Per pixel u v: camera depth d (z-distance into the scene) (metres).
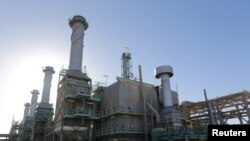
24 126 61.81
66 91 38.09
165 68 44.06
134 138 38.88
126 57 54.56
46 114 50.91
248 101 42.56
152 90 47.09
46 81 56.44
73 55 42.78
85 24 46.75
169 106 41.19
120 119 38.53
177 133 32.72
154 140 36.09
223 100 46.19
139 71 46.28
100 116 43.47
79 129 37.53
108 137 40.41
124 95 41.19
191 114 53.56
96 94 46.47
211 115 39.78
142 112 42.31
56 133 38.31
